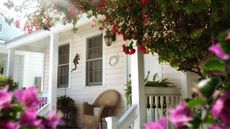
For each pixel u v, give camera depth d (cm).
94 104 796
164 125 139
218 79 136
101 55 862
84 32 921
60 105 918
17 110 138
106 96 798
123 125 478
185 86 631
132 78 516
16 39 958
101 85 847
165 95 589
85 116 745
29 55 1395
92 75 884
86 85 897
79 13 530
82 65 917
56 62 754
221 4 359
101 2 469
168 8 396
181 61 462
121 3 409
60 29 727
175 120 124
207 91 133
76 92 927
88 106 784
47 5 544
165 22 424
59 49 1029
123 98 770
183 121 123
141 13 422
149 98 559
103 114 755
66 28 711
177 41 427
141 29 436
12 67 1010
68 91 961
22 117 129
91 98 870
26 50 1059
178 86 649
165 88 593
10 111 137
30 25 594
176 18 412
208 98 132
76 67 941
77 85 928
